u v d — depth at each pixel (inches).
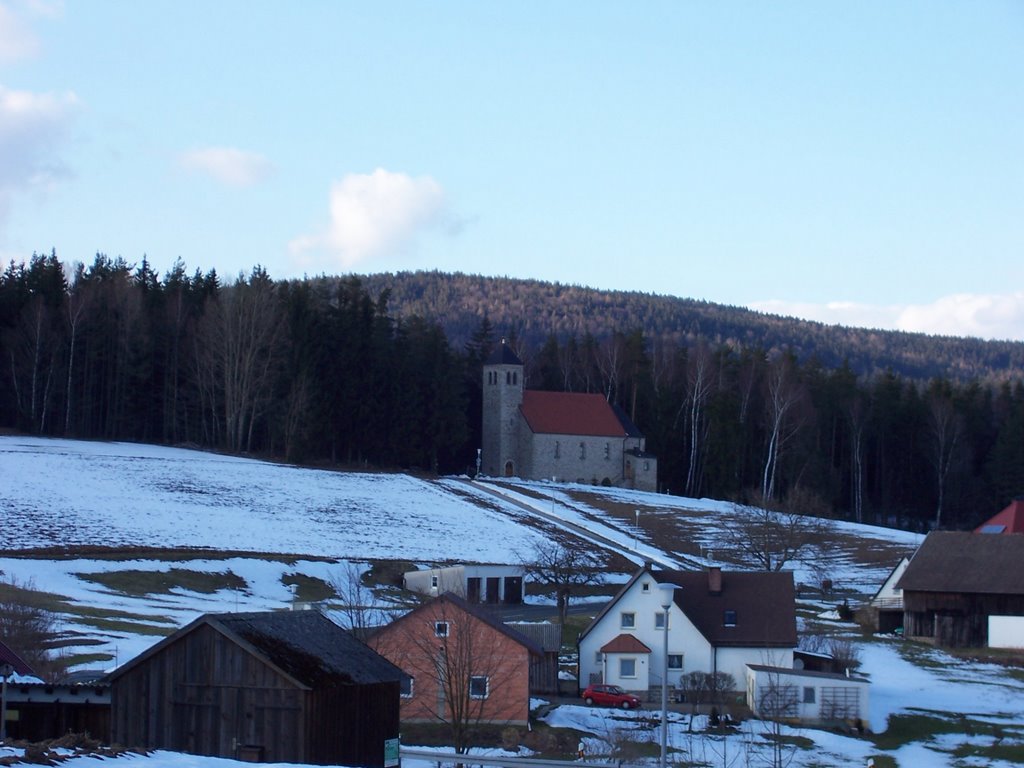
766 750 2155.5
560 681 2773.1
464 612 2176.4
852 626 3777.1
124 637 2596.0
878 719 2498.8
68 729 1521.9
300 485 5438.0
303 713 1432.1
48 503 4308.6
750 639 2741.1
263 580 3720.5
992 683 2913.4
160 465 5413.4
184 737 1469.0
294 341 6501.0
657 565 4601.4
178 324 6628.9
